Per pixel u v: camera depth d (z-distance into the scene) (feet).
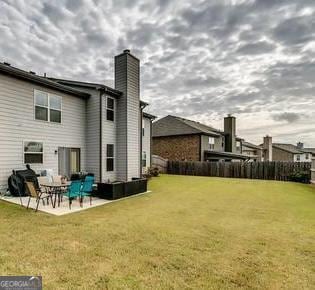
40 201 25.54
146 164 60.70
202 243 14.33
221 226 17.97
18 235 14.94
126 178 40.16
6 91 28.19
